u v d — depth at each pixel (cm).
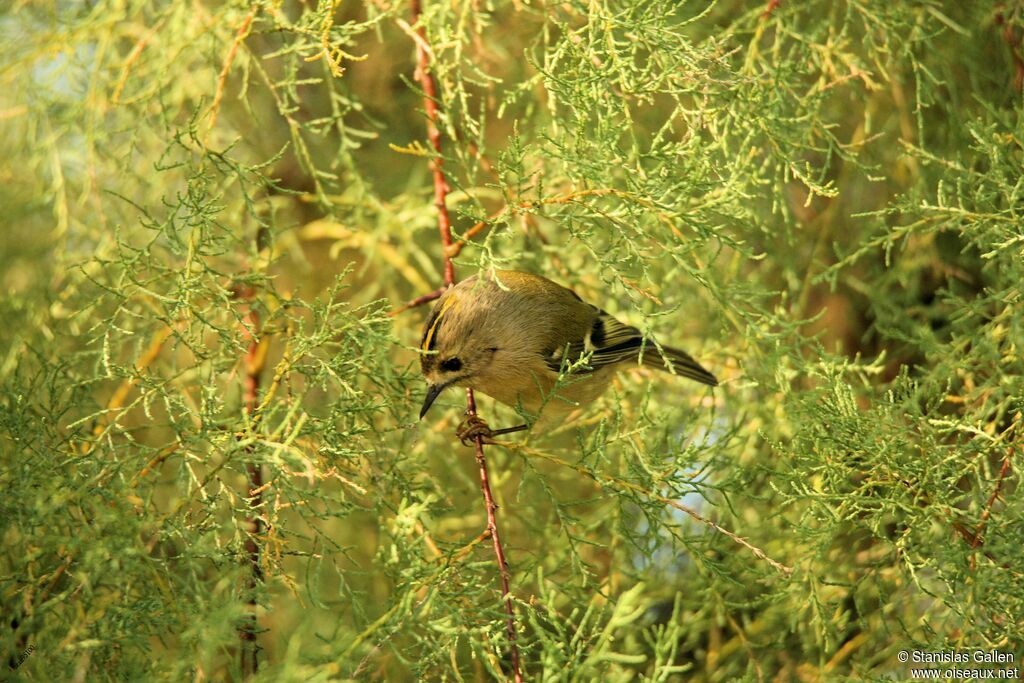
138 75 768
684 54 621
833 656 719
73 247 804
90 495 496
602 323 790
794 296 852
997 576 540
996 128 713
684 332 845
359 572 542
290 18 873
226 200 863
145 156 825
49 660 466
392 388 659
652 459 593
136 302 749
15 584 491
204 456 543
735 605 641
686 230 724
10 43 805
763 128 659
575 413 820
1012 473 589
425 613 484
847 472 598
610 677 546
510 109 882
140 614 472
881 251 846
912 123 823
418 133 948
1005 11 729
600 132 599
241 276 604
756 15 725
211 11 774
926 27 720
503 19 833
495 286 750
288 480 520
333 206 755
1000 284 673
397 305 880
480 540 564
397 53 918
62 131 774
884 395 757
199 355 588
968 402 663
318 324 604
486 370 740
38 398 621
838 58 784
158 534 498
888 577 704
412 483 620
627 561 754
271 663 656
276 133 941
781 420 753
